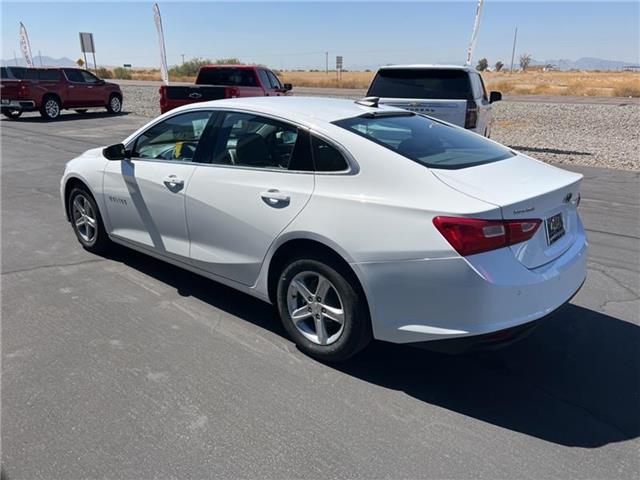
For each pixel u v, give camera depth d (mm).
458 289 2857
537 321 3018
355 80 55250
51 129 16828
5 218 6773
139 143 4707
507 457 2676
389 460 2637
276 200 3525
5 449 2664
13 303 4309
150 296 4496
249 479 2498
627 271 5152
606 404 3145
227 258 3961
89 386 3195
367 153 3264
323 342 3492
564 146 13273
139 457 2625
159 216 4441
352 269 3172
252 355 3598
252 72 15203
